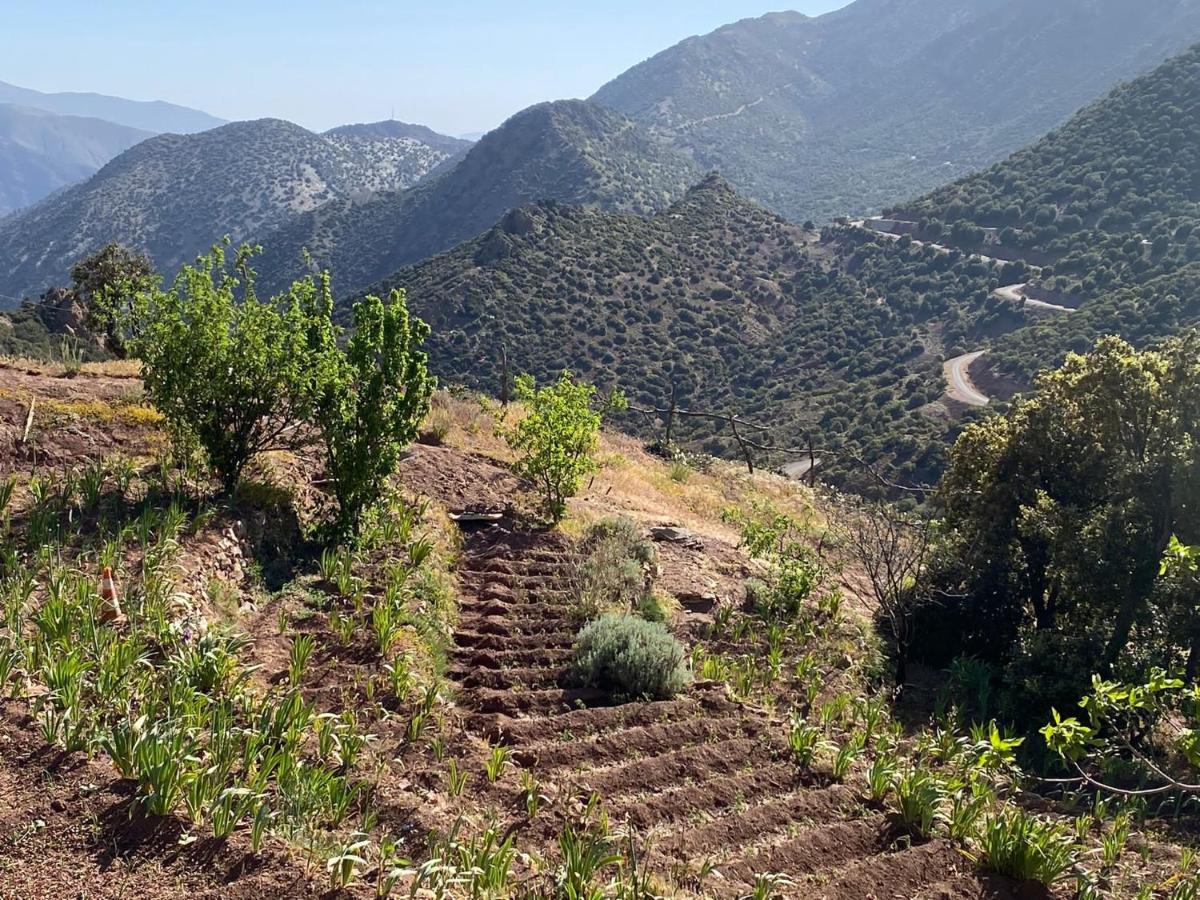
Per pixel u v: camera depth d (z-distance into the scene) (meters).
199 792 4.41
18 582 6.01
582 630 8.04
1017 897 5.41
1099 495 11.27
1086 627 10.67
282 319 8.27
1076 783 8.38
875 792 6.31
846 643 10.36
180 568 6.80
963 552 12.38
